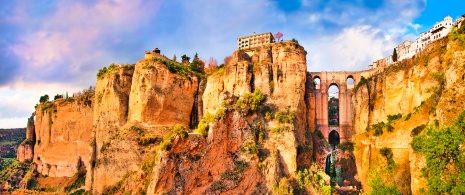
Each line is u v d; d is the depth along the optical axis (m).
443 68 84.00
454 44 74.25
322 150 102.62
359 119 110.06
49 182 142.12
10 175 156.75
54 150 146.38
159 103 97.00
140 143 91.81
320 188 83.62
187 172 75.31
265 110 90.44
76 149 140.00
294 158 84.44
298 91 94.06
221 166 79.25
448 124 64.19
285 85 94.06
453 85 69.12
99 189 92.06
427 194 55.19
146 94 96.62
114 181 91.06
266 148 85.25
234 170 79.31
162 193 72.69
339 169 103.12
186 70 106.25
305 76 97.94
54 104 152.88
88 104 140.50
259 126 87.06
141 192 79.69
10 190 141.25
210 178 77.88
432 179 54.44
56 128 147.88
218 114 81.81
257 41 122.38
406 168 83.44
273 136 87.00
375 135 97.38
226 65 105.75
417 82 92.31
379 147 94.62
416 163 70.25
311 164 92.00
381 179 78.75
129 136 93.31
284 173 83.88
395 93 101.00
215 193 76.00
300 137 92.00
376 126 99.31
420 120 84.94
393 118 97.12
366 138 102.06
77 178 132.50
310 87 106.69
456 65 71.06
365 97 109.75
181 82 101.94
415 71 94.00
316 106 114.00
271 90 93.88
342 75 116.50
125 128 96.81
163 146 75.06
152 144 92.12
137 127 95.25
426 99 86.44
